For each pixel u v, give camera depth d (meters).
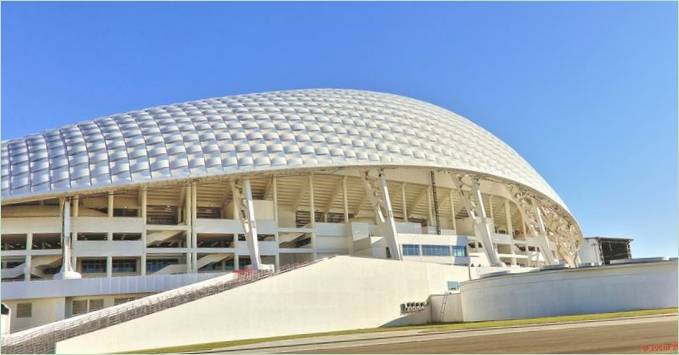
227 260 51.50
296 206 57.34
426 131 60.41
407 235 54.19
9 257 43.06
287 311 39.00
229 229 48.81
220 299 36.12
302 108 57.69
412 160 54.62
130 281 40.22
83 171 44.19
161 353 25.55
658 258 41.25
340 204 59.38
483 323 35.72
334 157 51.50
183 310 34.34
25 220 43.06
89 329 31.45
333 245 53.84
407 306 45.97
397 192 61.00
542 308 40.00
